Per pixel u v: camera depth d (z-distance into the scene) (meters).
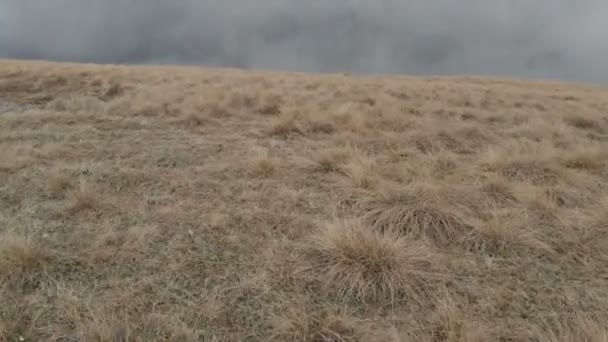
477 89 17.70
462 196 4.98
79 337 2.99
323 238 4.01
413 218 4.43
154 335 3.04
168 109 9.76
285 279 3.67
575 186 5.49
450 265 3.87
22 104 11.30
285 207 4.90
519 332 3.09
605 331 2.99
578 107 12.59
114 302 3.35
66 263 3.80
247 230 4.43
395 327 3.16
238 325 3.18
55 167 5.88
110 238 4.19
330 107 9.95
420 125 8.41
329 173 5.83
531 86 26.23
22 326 3.08
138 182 5.50
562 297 3.47
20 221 4.48
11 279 3.52
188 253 4.03
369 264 3.66
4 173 5.66
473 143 7.53
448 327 3.10
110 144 7.09
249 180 5.63
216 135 7.80
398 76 30.83
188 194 5.21
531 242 4.14
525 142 7.27
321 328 3.12
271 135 7.84
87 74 16.67
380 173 5.66
